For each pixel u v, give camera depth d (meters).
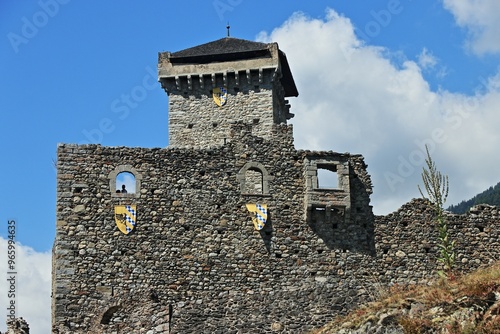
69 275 55.66
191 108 73.56
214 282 56.84
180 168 58.47
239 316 56.44
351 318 52.22
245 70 73.44
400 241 59.50
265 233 58.19
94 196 57.22
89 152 57.91
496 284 48.00
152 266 56.53
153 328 55.16
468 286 48.91
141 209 57.44
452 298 48.22
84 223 56.66
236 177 58.88
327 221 59.03
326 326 54.16
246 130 59.84
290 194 59.16
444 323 46.66
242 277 57.22
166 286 56.34
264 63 73.50
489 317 45.81
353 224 59.28
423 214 60.25
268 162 59.44
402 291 54.81
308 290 57.50
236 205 58.38
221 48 75.12
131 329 55.25
